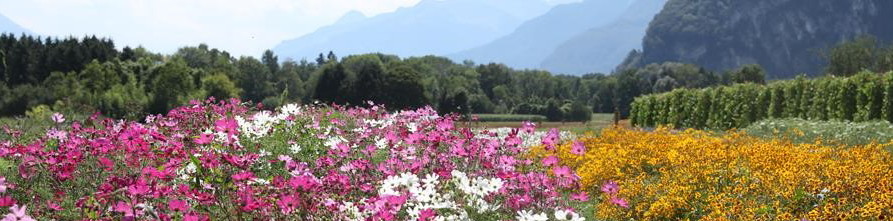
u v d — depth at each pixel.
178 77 58.44
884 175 6.23
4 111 56.38
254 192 3.89
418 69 114.25
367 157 6.44
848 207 5.81
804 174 6.57
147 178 4.30
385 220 3.81
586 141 12.09
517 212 4.61
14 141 6.93
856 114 16.86
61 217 4.11
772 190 6.53
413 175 4.46
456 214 4.54
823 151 8.54
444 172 4.64
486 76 126.00
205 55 106.31
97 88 56.91
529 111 95.50
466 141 5.85
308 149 6.79
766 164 7.33
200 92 62.06
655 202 6.79
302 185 3.75
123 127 6.49
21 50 69.06
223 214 3.95
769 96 20.89
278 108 8.88
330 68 73.94
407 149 5.72
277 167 5.94
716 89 23.36
